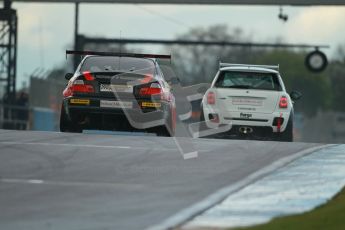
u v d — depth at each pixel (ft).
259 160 140.56
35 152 143.43
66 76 196.13
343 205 99.66
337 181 117.80
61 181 116.16
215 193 108.27
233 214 95.96
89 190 110.11
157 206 100.42
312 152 152.56
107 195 106.93
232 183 116.78
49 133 178.29
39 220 92.84
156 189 111.55
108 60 183.62
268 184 115.34
